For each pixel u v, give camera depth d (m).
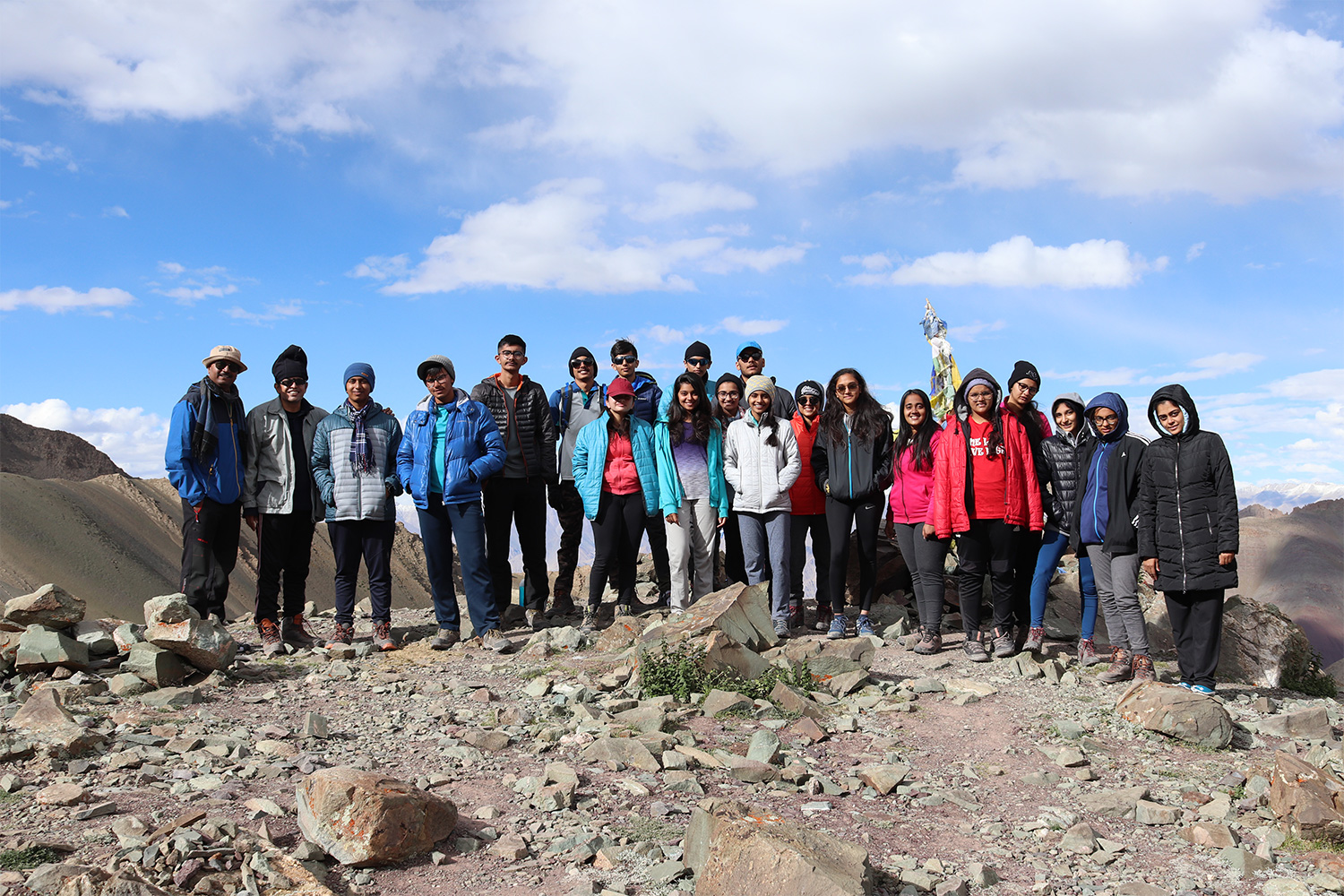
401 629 9.49
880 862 3.82
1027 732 5.87
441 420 8.41
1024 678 7.21
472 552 8.45
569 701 6.25
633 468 8.89
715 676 6.50
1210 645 6.58
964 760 5.36
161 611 6.63
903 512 8.41
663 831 4.01
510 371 9.34
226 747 5.01
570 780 4.52
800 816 4.30
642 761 4.88
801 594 9.24
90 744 4.90
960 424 7.69
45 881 3.19
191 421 7.68
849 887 3.11
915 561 8.51
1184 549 6.50
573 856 3.72
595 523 8.92
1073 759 5.26
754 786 4.69
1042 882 3.69
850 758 5.29
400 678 7.09
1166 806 4.51
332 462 8.27
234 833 3.65
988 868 3.74
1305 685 8.53
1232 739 5.70
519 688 6.73
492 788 4.56
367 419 8.37
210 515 7.79
